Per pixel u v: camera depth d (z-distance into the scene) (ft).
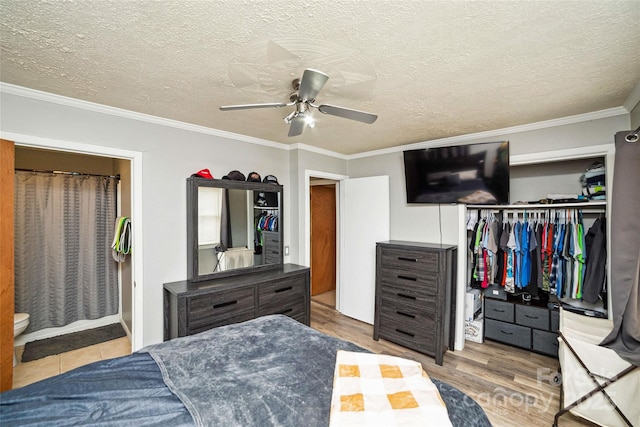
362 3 3.63
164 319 8.31
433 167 10.11
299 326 6.28
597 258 8.35
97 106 7.09
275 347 5.25
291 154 11.65
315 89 4.65
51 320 10.49
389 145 11.64
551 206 9.20
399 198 11.84
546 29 4.16
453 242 10.28
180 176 8.70
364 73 5.48
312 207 15.89
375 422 3.18
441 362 8.76
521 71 5.45
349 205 13.00
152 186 8.14
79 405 3.55
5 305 6.05
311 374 4.38
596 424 6.14
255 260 10.18
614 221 6.08
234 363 4.68
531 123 8.60
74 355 9.16
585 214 9.93
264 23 4.05
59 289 10.56
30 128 6.28
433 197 10.25
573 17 3.89
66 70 5.41
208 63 5.16
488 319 10.44
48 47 4.63
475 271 10.59
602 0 3.56
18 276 9.85
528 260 9.77
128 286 10.23
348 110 5.40
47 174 10.36
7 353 6.06
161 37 4.38
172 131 8.51
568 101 6.93
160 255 8.30
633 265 5.73
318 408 3.62
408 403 3.50
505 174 8.77
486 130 9.41
